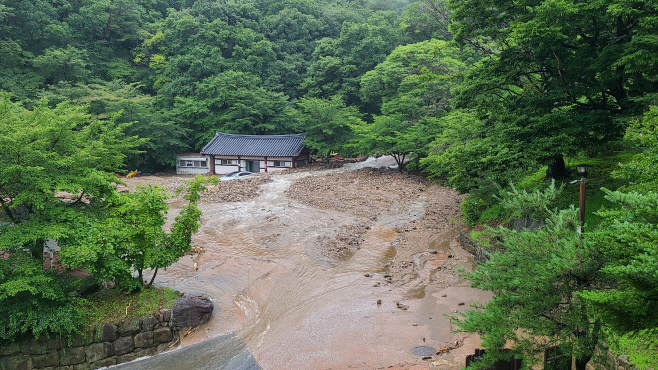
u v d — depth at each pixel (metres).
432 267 17.16
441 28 44.88
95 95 37.66
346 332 12.63
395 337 12.17
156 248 13.52
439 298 14.54
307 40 57.59
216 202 27.09
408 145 31.67
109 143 15.02
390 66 38.38
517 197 9.59
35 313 11.31
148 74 50.06
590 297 5.21
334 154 47.16
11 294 10.35
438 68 30.20
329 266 17.94
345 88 46.09
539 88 15.59
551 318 7.60
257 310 14.51
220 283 16.23
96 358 11.95
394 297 14.88
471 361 8.31
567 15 12.19
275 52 53.56
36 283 11.26
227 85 43.84
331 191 29.28
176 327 13.02
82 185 12.62
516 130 13.78
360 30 48.62
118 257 12.74
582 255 6.91
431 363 10.70
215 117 44.19
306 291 15.74
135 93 43.03
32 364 11.61
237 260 18.27
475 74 15.91
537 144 13.09
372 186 30.55
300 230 22.05
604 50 12.70
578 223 8.15
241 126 43.84
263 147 40.28
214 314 14.10
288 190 29.66
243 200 27.56
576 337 7.59
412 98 33.59
